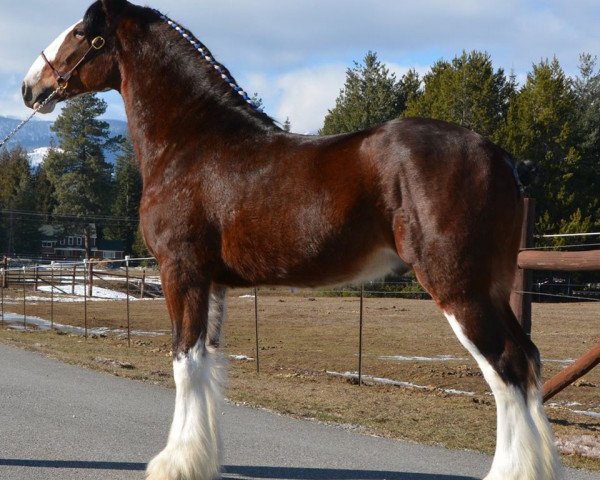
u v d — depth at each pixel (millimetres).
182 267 5480
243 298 33438
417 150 4887
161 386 10156
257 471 5934
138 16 6309
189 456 5188
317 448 6668
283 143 5395
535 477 4547
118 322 24453
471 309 4742
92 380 10398
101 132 89188
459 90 41719
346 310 27188
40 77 6676
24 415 7762
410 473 5934
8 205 89000
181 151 5691
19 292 38500
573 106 43500
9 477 5598
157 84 6059
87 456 6203
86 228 82000
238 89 5812
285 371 13234
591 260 7832
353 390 10641
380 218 4973
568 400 10773
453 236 4754
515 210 4977
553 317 25094
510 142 40344
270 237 5203
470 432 7516
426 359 15219
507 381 4684
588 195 40812
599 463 6445
